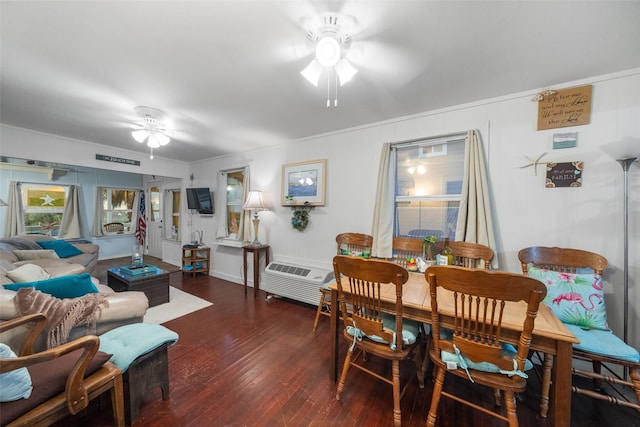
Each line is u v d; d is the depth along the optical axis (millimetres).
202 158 4820
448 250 2139
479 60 1673
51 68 1777
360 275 1511
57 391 1124
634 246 1769
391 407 1588
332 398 1651
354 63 1717
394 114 2611
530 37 1440
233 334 2475
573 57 1628
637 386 1379
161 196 5902
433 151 2572
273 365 1990
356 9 1252
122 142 3705
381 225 2668
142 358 1448
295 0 1194
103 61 1697
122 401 1338
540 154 2051
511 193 2154
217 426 1424
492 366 1284
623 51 1559
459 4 1210
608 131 1828
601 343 1463
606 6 1203
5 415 978
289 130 3137
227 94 2166
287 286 3201
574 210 1942
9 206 4703
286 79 1924
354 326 1640
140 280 3035
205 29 1394
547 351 1213
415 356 1799
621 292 1791
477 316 1244
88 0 1188
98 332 1706
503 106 2189
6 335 1322
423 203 2641
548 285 1777
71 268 3082
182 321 2750
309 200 3334
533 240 2074
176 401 1599
